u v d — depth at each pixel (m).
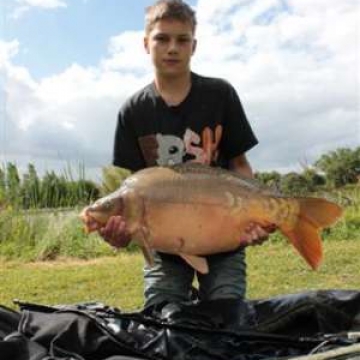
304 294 1.17
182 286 1.33
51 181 4.16
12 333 0.97
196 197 1.15
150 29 1.38
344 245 3.27
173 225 1.15
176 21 1.35
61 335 0.96
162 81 1.39
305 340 1.02
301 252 1.11
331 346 0.97
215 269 1.31
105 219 1.13
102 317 1.03
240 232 1.15
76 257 3.53
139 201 1.14
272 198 1.12
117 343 0.96
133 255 3.52
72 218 3.80
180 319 1.07
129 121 1.43
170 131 1.40
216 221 1.15
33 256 3.53
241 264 1.33
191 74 1.42
